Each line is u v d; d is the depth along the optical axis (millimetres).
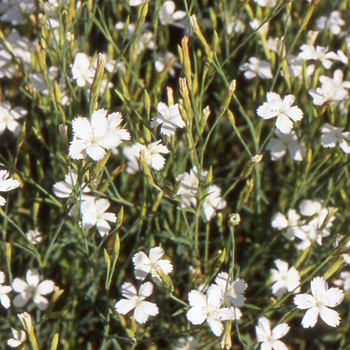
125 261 518
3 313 518
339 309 516
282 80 524
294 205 521
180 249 514
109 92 499
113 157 532
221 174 558
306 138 505
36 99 501
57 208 521
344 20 552
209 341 489
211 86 564
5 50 521
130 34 538
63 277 526
